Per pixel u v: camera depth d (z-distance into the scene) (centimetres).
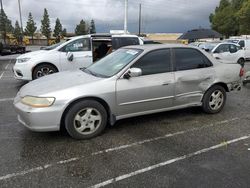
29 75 931
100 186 343
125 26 2578
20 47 3409
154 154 426
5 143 459
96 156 418
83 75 525
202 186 343
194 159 411
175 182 351
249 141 479
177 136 497
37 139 476
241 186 343
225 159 412
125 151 436
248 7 4647
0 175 363
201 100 598
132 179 358
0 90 868
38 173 369
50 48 1001
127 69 503
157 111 542
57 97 447
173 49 557
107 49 1008
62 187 340
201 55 592
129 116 516
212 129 532
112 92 484
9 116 596
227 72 616
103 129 495
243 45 2025
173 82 543
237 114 627
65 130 507
